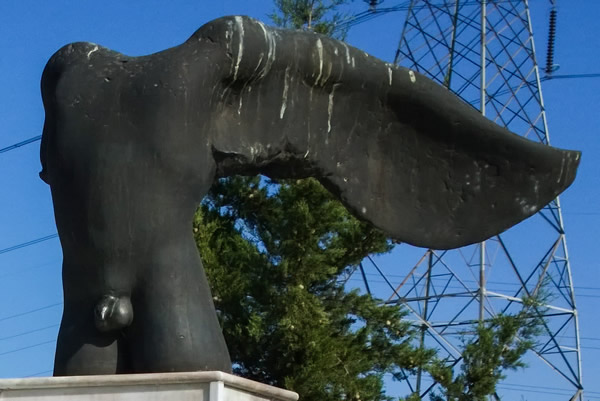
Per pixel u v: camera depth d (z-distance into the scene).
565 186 5.46
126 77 4.84
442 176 5.49
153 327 4.67
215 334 4.75
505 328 12.95
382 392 12.41
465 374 12.79
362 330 12.57
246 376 12.44
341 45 5.26
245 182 12.46
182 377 4.29
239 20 4.95
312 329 11.88
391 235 5.45
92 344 4.77
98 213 4.72
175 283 4.72
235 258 12.23
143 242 4.72
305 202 12.05
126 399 4.32
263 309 12.05
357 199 5.41
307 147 5.26
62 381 4.36
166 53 4.89
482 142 5.43
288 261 12.01
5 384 4.38
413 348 12.91
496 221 5.46
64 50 5.08
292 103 5.20
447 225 5.48
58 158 4.83
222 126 5.02
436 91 5.37
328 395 11.94
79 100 4.84
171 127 4.75
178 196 4.78
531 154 5.41
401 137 5.48
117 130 4.77
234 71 4.93
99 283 4.75
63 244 4.86
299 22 13.17
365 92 5.35
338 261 12.61
